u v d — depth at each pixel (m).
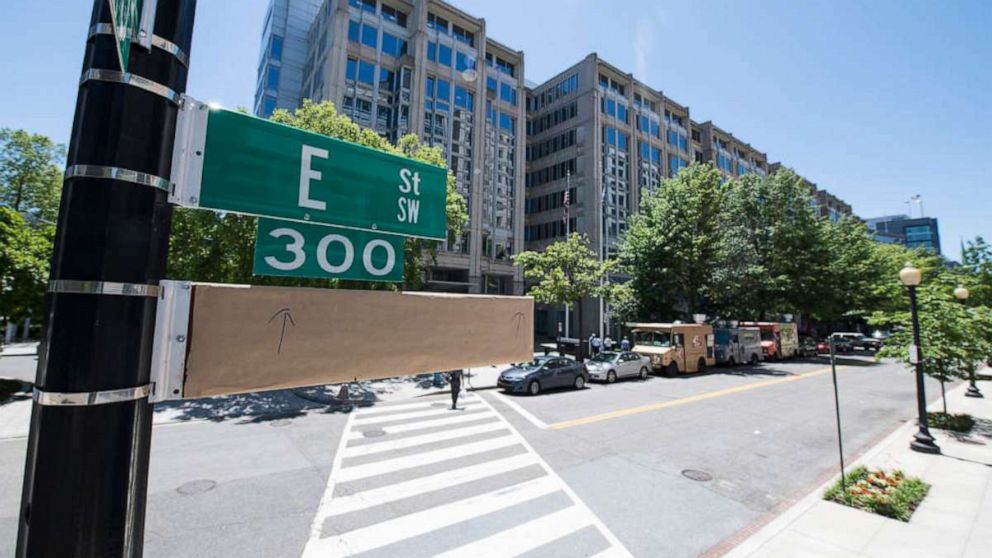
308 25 40.03
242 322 1.69
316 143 2.05
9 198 28.56
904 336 11.97
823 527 5.74
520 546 5.26
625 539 5.46
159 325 1.51
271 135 1.90
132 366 1.41
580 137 41.62
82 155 1.39
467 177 35.06
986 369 23.80
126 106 1.44
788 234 31.53
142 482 1.46
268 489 6.80
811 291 31.38
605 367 18.59
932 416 12.02
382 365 2.05
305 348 1.83
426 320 2.25
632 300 26.95
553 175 44.16
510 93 39.78
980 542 5.37
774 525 5.79
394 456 8.44
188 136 1.65
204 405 13.09
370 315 2.06
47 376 1.32
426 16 33.41
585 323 38.44
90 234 1.37
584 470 7.79
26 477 1.35
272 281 10.19
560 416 11.95
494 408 13.01
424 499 6.52
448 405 13.44
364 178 2.21
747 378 20.33
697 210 25.55
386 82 32.41
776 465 8.26
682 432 10.43
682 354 21.55
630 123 44.62
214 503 6.28
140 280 1.44
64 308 1.34
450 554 5.07
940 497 6.75
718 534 5.63
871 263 34.94
